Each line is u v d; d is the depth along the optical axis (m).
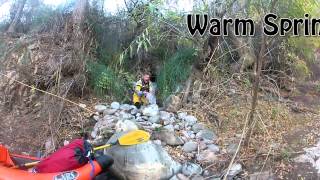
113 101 3.76
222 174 2.89
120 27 4.00
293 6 3.78
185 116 3.48
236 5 3.86
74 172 2.52
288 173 2.90
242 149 3.09
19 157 2.81
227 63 3.98
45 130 3.40
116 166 2.89
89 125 3.44
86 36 3.88
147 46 3.88
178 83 3.82
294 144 3.19
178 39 3.92
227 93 3.76
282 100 3.85
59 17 4.06
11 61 3.82
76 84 3.74
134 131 2.91
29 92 3.66
